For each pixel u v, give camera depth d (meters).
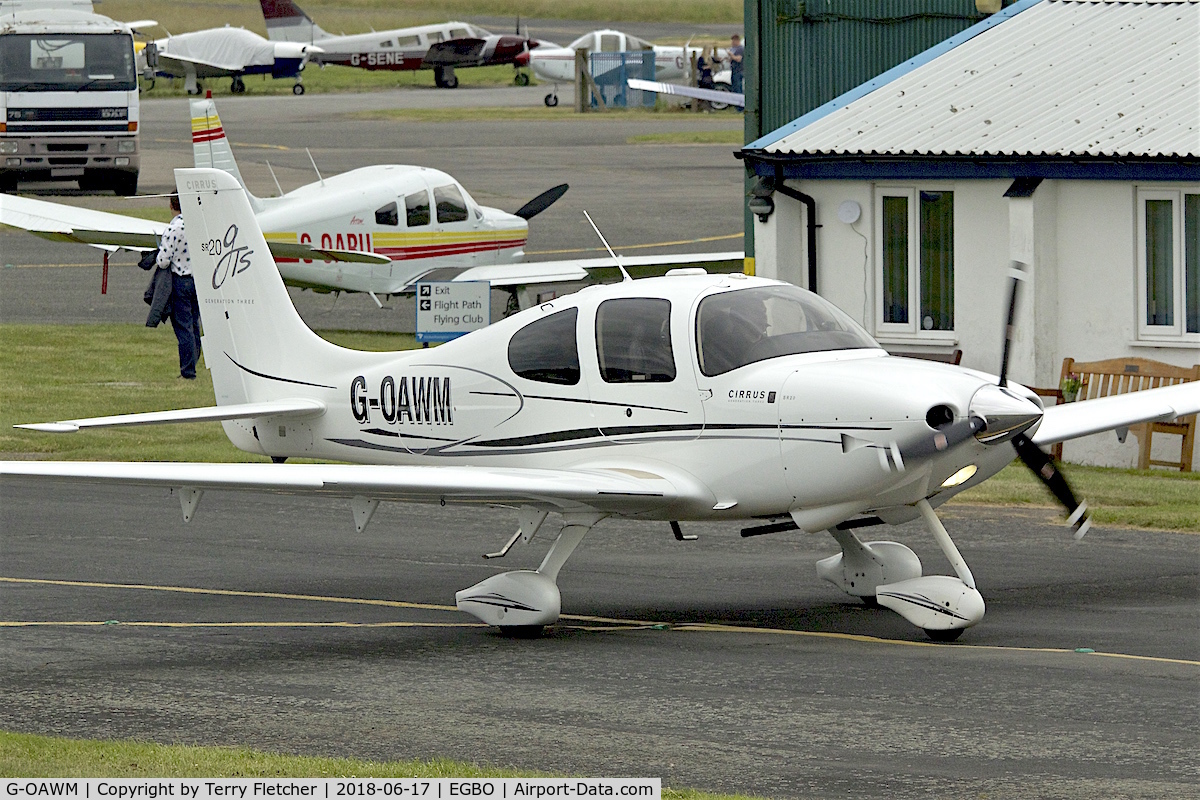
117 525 48.12
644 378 34.50
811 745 25.22
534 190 140.50
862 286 61.53
